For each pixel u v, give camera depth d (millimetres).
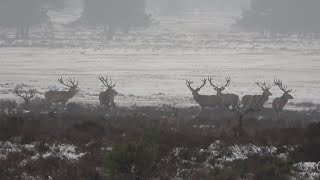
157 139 55375
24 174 42594
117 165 35938
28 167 44438
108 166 36156
